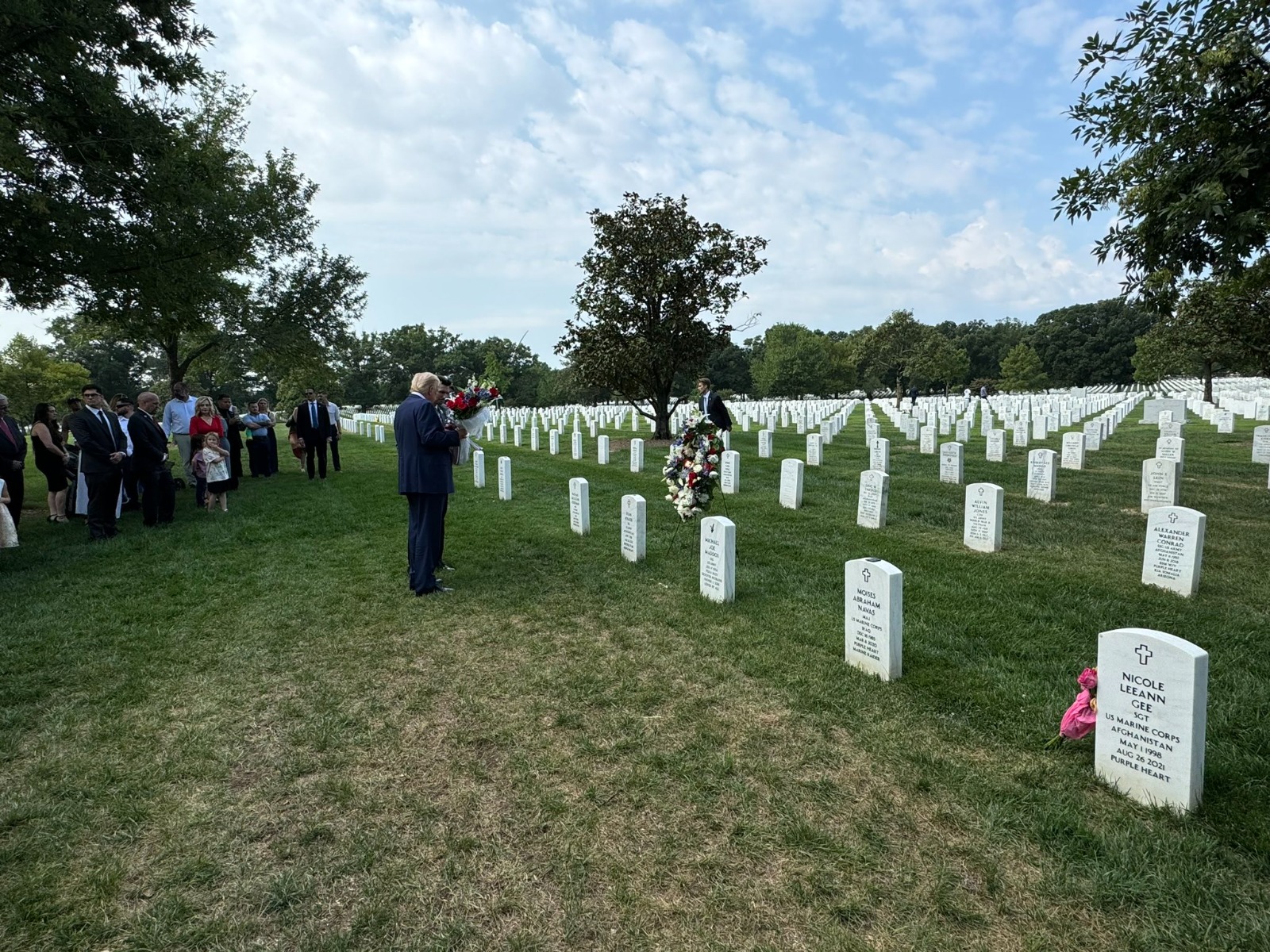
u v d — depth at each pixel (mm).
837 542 7715
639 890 2531
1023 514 8742
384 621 5613
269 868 2699
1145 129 6273
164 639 5250
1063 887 2473
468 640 5148
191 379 44750
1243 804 2873
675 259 18594
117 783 3311
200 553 8086
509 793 3174
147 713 4043
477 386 6969
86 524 10258
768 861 2668
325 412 14789
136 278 11375
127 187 10805
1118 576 6141
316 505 11414
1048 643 4668
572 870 2643
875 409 36406
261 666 4730
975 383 72875
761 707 3938
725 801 3055
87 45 9906
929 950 2219
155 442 9586
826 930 2324
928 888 2496
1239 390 38875
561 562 7309
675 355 19547
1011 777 3178
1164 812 2865
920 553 7078
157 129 10898
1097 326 84438
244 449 23312
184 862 2730
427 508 6211
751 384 76250
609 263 18703
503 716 3924
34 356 37031
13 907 2490
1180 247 6445
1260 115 5781
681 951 2250
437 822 2963
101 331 22047
